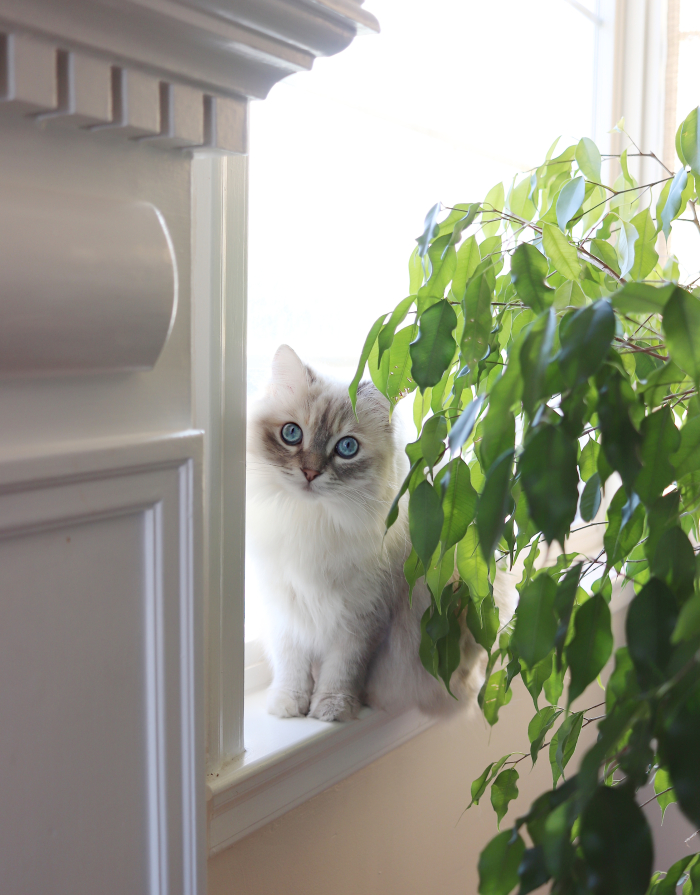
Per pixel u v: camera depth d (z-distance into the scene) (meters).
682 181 0.68
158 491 0.57
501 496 0.46
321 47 0.57
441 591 0.70
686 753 0.40
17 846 0.51
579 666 0.52
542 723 0.74
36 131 0.47
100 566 0.54
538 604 0.55
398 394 0.76
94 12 0.43
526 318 0.68
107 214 0.48
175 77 0.50
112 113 0.48
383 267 1.28
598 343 0.43
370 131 1.18
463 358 0.62
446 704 1.08
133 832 0.59
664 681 0.45
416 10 1.21
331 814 1.02
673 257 0.92
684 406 0.69
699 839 1.83
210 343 0.80
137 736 0.58
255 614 1.15
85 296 0.46
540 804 0.48
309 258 1.14
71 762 0.54
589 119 1.76
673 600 0.46
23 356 0.44
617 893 0.40
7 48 0.42
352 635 1.04
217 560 0.83
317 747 0.94
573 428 0.46
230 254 0.81
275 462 1.04
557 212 0.69
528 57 1.52
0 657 0.49
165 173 0.57
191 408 0.61
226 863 0.87
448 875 1.30
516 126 1.52
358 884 1.09
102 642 0.55
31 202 0.44
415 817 1.19
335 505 1.03
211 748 0.84
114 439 0.53
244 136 0.58
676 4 1.71
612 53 1.74
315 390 1.05
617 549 0.58
